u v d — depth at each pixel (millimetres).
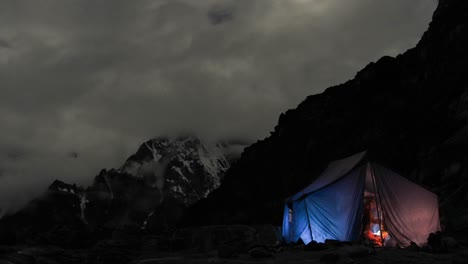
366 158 21703
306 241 21766
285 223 25625
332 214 21109
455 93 44906
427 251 16219
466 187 28938
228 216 64250
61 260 20750
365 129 53031
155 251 26281
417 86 52000
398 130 47875
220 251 17609
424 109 47594
